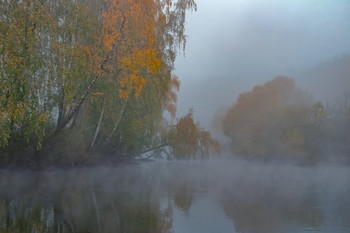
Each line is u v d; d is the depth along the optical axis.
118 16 20.72
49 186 14.18
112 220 7.43
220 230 6.72
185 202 10.25
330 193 13.05
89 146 27.55
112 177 19.77
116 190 13.10
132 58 20.16
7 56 14.85
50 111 20.45
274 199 11.18
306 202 10.56
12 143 20.12
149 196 11.49
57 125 22.00
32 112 16.41
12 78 15.03
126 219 7.57
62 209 8.62
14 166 21.20
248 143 46.62
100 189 13.38
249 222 7.49
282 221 7.62
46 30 16.94
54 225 6.81
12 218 7.40
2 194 11.42
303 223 7.42
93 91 22.11
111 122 28.53
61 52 17.02
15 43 15.27
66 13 18.50
